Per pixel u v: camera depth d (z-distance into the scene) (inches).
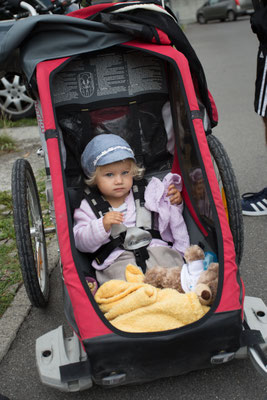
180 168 99.0
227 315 67.9
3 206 153.3
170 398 75.2
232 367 79.4
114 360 66.5
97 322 66.9
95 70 94.9
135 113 98.1
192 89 81.7
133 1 88.7
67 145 96.9
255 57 374.9
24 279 89.3
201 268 80.0
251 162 169.9
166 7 92.8
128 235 89.0
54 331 80.5
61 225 70.7
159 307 69.2
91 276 84.7
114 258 89.1
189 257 81.9
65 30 81.5
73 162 98.4
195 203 91.2
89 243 86.7
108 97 95.7
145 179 99.6
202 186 82.6
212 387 76.2
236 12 776.9
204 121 94.0
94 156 89.7
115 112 97.9
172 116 99.1
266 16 111.9
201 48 459.5
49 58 80.7
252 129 207.9
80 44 81.5
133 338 65.9
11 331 94.3
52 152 74.9
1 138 211.3
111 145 89.4
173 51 83.0
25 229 87.7
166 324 69.2
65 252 69.8
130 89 96.6
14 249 126.6
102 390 77.8
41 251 103.4
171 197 96.0
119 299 72.6
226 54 403.9
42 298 95.2
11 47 80.9
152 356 66.5
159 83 98.3
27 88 87.0
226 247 72.6
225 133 205.9
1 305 103.4
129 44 83.4
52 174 73.5
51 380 71.5
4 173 181.3
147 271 80.7
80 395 77.4
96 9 86.0
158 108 100.2
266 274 105.4
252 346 71.6
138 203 96.3
